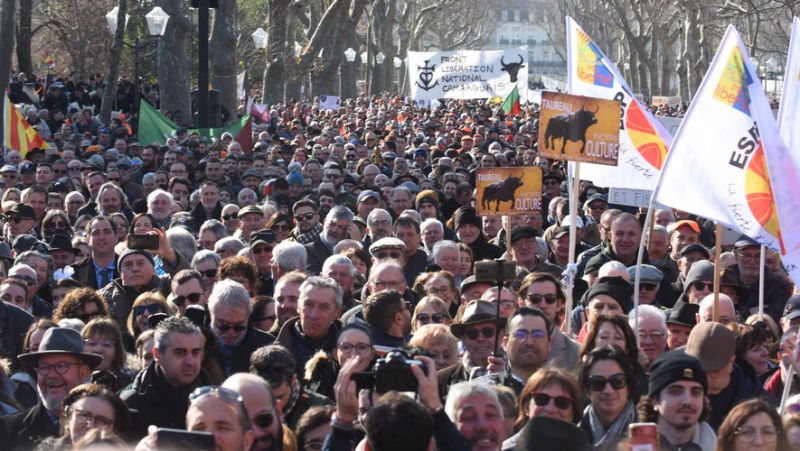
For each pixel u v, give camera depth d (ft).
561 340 61.31
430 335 58.39
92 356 54.34
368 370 46.68
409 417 36.70
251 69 515.09
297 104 352.69
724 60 63.57
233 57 294.25
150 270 77.15
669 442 45.16
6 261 85.92
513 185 85.61
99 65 468.34
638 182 88.02
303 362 62.03
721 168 63.46
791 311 64.34
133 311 67.00
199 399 39.09
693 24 457.27
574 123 74.49
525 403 46.44
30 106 250.57
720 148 63.52
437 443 41.57
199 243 96.63
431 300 65.36
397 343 61.82
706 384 45.91
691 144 63.93
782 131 72.49
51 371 53.62
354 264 85.61
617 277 66.18
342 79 511.40
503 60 248.93
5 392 56.54
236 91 295.89
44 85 308.60
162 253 82.43
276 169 145.38
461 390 43.70
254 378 44.62
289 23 367.25
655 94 538.88
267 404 44.06
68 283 79.25
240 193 121.19
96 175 131.54
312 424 48.55
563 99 74.49
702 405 45.62
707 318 64.59
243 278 75.20
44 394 53.62
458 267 84.12
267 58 349.41
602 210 113.70
